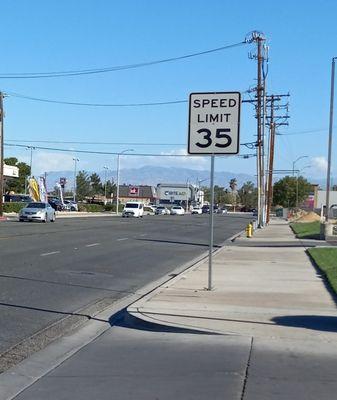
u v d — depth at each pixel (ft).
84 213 261.24
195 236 117.08
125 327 29.43
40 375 21.21
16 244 74.84
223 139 38.96
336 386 19.61
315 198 386.11
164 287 41.86
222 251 79.82
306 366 21.91
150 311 31.35
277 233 133.39
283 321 29.60
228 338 26.16
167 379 20.31
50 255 63.72
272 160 211.00
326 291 40.93
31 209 149.07
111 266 57.36
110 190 545.03
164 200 472.44
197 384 19.70
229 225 186.39
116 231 119.85
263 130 170.30
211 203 40.83
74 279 46.52
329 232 108.88
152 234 116.26
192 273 51.83
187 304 34.04
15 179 385.70
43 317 31.48
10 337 26.81
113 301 37.37
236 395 18.53
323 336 26.53
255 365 21.98
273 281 46.44
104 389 19.33
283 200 418.10
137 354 23.81
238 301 35.68
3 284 41.75
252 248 85.92
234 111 38.88
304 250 81.76
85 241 87.20
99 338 26.94
